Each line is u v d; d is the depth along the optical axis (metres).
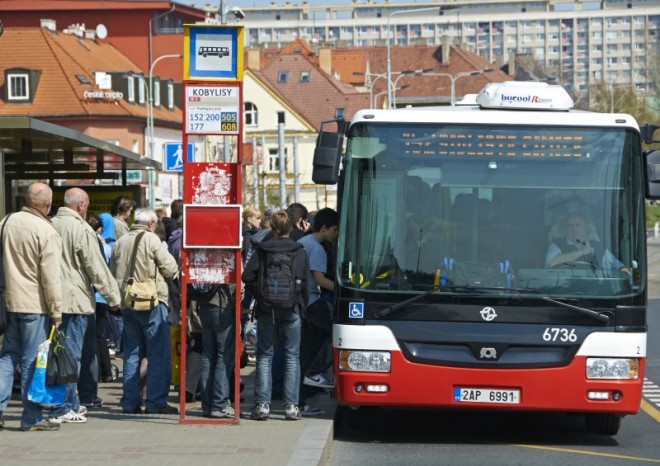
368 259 16.72
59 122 99.44
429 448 16.81
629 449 16.80
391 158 16.94
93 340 18.38
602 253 16.67
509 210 16.78
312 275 18.72
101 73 101.25
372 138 17.00
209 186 16.59
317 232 19.00
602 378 16.36
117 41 126.06
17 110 99.56
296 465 13.16
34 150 26.45
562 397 16.34
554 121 17.00
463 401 16.38
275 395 20.03
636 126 17.05
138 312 17.62
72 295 16.41
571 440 17.67
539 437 17.97
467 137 16.97
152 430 15.89
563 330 16.41
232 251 16.69
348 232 16.84
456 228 16.73
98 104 100.50
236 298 16.55
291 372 17.16
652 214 146.38
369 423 18.64
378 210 16.84
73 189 16.66
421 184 16.88
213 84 16.45
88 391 18.44
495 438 17.84
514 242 16.69
